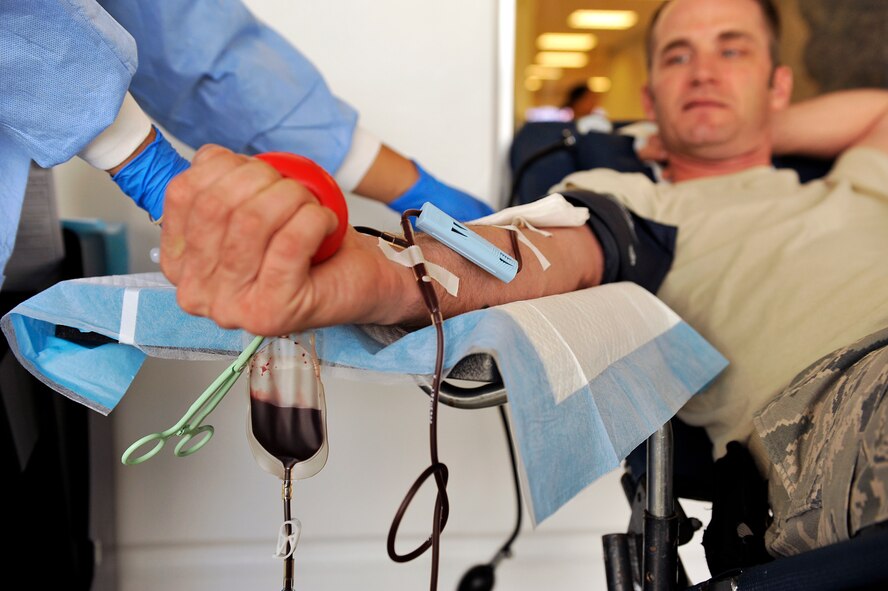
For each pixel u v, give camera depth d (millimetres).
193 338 539
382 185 1051
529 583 1481
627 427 564
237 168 422
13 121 643
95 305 526
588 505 1506
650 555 670
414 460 1469
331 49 1408
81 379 538
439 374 476
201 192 414
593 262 858
